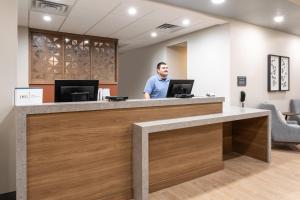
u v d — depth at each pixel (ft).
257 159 11.64
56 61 16.51
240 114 10.00
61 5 11.32
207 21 14.07
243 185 8.63
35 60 15.80
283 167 10.53
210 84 15.66
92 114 6.87
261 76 16.30
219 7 12.32
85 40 17.54
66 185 6.52
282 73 17.63
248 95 15.47
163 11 12.17
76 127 6.61
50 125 6.22
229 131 12.80
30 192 5.99
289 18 14.35
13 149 7.99
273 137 13.28
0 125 7.78
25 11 12.19
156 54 20.84
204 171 9.55
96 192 7.02
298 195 7.80
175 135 8.67
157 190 8.25
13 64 7.91
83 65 17.54
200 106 9.52
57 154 6.35
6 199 7.55
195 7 12.26
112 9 11.83
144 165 7.14
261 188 8.37
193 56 16.90
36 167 6.06
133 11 12.17
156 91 12.49
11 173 8.01
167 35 17.69
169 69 19.63
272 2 11.62
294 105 18.15
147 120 7.98
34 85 15.69
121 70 27.30
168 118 8.51
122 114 7.43
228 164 10.96
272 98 17.16
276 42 17.28
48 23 14.38
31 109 5.84
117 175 7.41
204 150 9.57
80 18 13.34
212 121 8.92
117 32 16.67
